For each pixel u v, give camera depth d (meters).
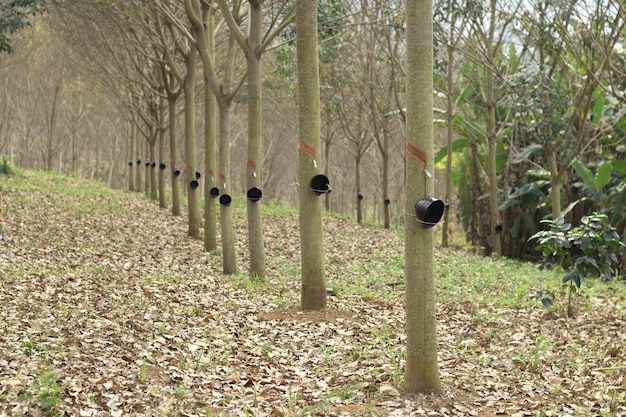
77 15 19.56
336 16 13.34
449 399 5.70
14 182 24.11
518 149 19.77
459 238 27.98
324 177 8.76
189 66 16.41
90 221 17.61
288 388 5.92
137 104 24.38
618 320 9.02
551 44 13.74
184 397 5.60
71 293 9.19
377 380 6.20
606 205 17.11
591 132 18.23
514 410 5.48
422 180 5.55
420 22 5.44
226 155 12.39
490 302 10.55
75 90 35.06
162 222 18.88
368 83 20.98
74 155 37.66
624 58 16.80
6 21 14.07
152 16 16.47
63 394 5.23
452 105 19.25
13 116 39.75
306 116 8.77
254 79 11.16
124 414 5.11
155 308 8.62
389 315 9.27
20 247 13.11
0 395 4.99
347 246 17.50
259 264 11.62
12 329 6.89
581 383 6.38
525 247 21.02
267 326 8.16
